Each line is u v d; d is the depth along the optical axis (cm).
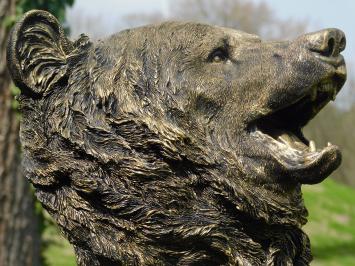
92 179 108
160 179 107
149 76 110
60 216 110
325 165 105
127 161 107
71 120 110
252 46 111
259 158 108
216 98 109
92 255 110
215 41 111
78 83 111
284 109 112
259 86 109
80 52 114
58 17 262
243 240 108
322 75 107
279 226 108
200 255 108
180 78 109
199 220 107
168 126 107
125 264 107
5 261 244
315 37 108
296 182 108
